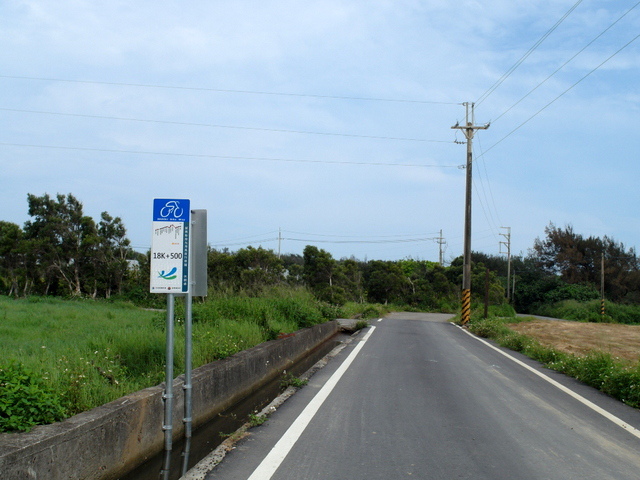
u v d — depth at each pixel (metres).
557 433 6.29
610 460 5.36
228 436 6.03
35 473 3.77
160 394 5.62
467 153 27.86
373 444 5.68
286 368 11.37
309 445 5.60
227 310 13.02
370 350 13.61
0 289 41.12
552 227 62.75
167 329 5.55
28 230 36.66
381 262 50.66
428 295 48.34
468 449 5.59
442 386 8.97
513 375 10.35
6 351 7.75
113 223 38.16
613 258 57.41
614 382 8.62
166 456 5.42
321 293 32.66
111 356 7.52
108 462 4.64
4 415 4.16
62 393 4.95
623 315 42.59
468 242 26.97
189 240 5.74
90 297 35.09
